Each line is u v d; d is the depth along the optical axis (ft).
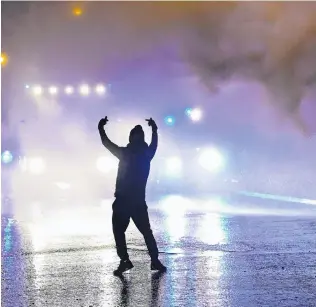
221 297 37.83
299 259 50.47
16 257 54.19
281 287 40.32
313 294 38.40
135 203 46.62
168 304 36.29
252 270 46.03
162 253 54.49
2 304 37.37
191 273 45.29
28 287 41.88
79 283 42.78
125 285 41.75
